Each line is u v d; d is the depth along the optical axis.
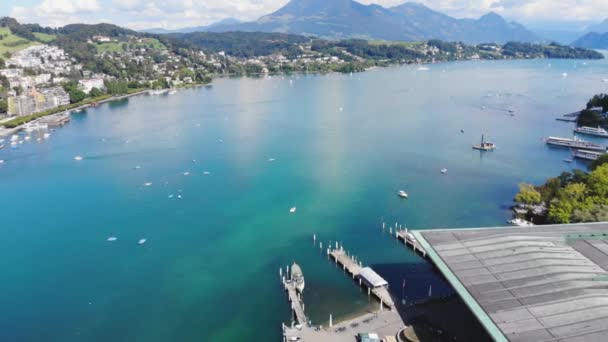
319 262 164.25
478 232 134.12
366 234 185.00
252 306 141.62
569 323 92.75
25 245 183.00
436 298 136.25
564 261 115.31
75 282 157.12
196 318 136.88
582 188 185.75
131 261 169.25
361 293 144.00
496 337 90.00
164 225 197.62
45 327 134.62
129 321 136.38
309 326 126.88
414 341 114.56
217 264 165.62
